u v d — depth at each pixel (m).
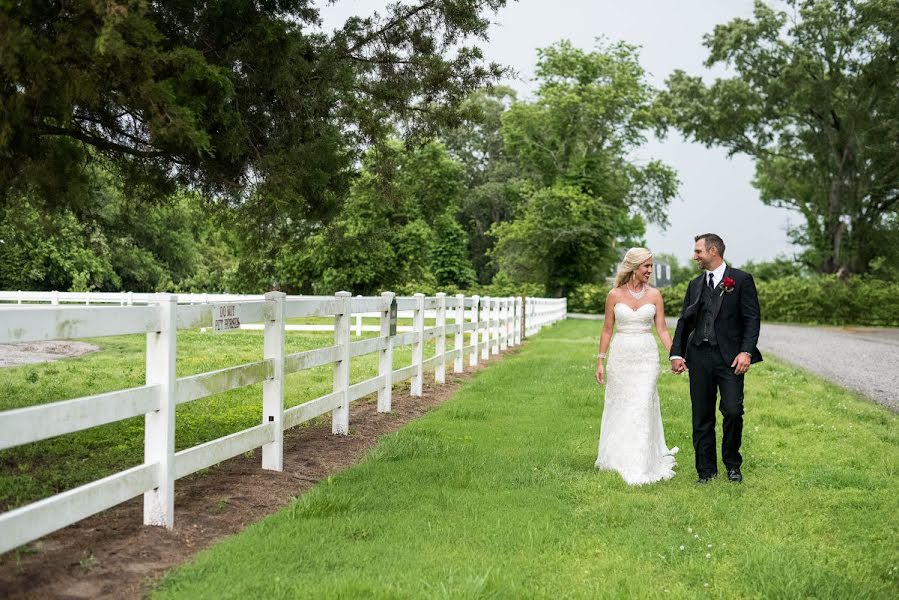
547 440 8.83
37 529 4.02
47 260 46.69
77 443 8.05
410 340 11.91
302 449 8.07
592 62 62.31
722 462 7.82
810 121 59.81
